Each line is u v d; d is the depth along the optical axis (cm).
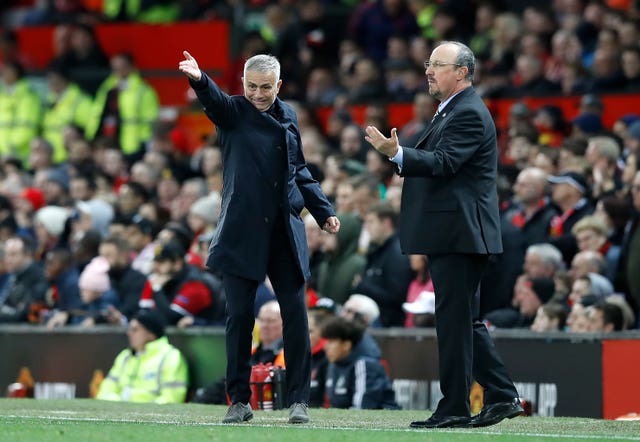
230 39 6769
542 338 3497
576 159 4191
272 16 6650
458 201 2619
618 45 5241
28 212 5644
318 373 3697
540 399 3494
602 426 2741
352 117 5791
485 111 2658
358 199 4347
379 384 3556
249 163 2681
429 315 3822
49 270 4641
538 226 4044
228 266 2673
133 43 6919
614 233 3900
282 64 6309
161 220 5016
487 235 2628
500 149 5006
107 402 3541
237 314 2691
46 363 4384
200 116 6372
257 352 3656
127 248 4512
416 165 2564
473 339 2666
